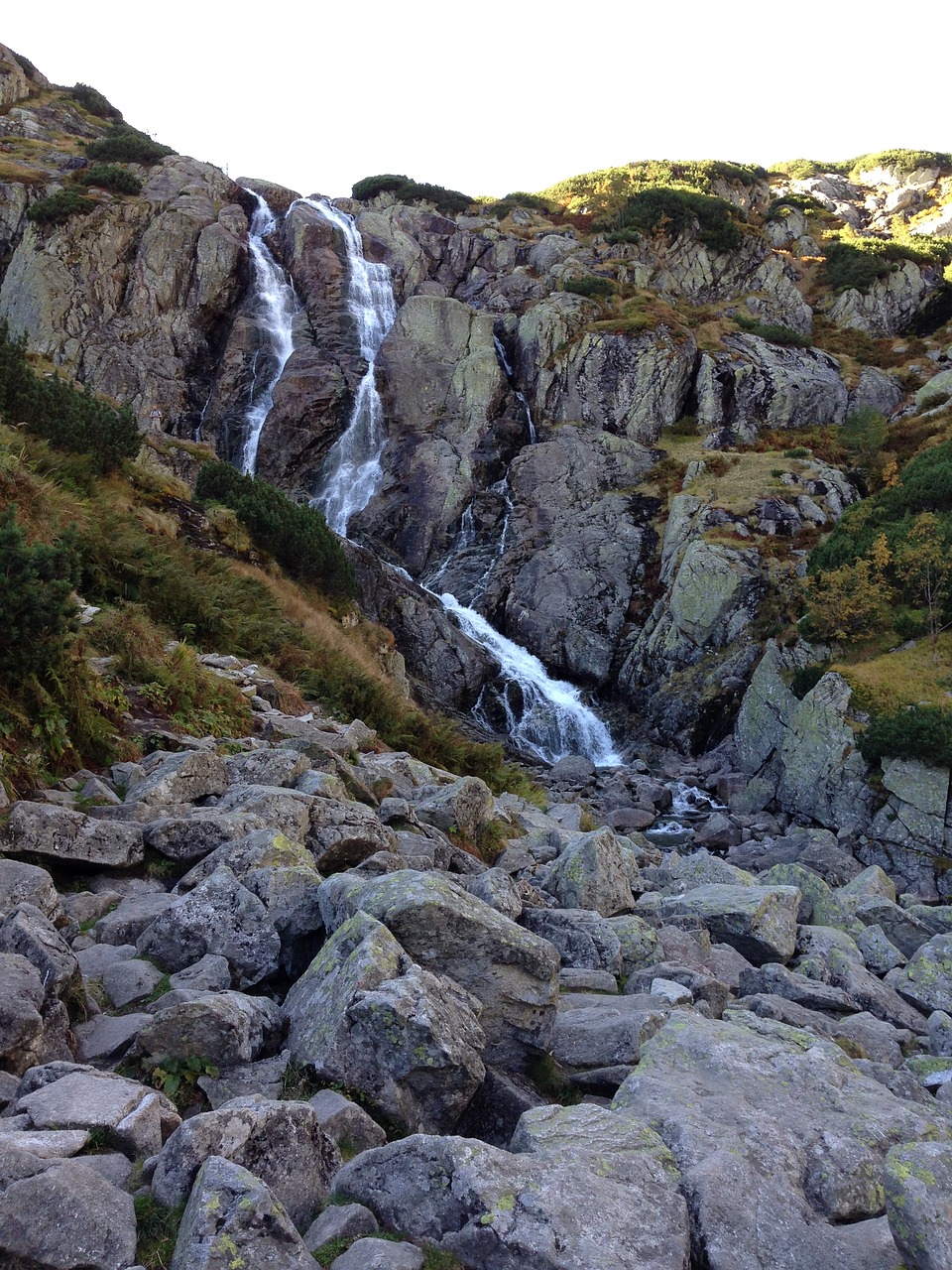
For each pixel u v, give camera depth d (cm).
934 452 4041
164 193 5384
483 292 5866
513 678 3681
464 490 4494
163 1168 329
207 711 1091
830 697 2719
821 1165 385
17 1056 394
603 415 4884
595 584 4031
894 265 6862
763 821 2717
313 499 4550
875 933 1059
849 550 3341
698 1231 337
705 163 8594
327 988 461
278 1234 303
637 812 2673
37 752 754
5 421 1706
